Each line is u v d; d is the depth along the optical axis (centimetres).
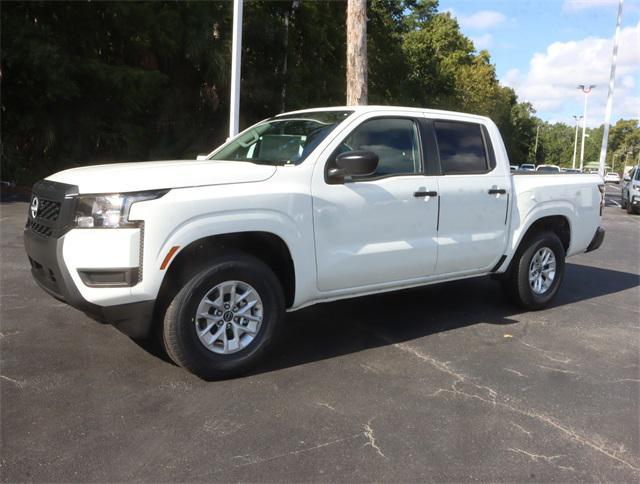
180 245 364
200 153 2016
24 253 770
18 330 477
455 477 288
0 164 1566
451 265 517
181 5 1867
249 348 404
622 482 289
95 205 357
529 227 588
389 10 2895
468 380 409
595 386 407
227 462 294
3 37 1484
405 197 473
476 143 543
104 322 373
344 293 457
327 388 387
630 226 1612
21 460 290
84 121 1736
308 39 2423
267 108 2202
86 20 1720
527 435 333
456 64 4684
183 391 375
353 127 455
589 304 647
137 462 291
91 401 356
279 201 404
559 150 12712
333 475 286
